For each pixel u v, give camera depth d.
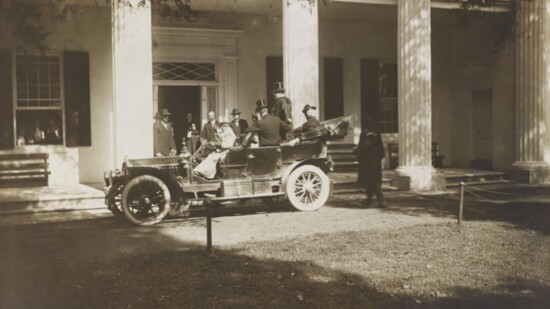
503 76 15.80
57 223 9.02
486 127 16.66
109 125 13.79
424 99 12.89
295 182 9.98
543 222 8.40
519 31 14.53
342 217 9.36
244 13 15.27
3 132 12.69
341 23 16.47
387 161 17.06
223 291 5.09
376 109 16.88
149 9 10.12
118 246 7.18
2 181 12.27
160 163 9.16
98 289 5.17
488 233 7.48
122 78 9.98
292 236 7.57
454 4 13.80
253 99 15.55
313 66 11.79
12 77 12.73
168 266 5.99
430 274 5.54
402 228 7.95
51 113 13.50
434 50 17.66
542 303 4.66
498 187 13.46
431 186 12.83
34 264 6.12
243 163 9.55
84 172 13.55
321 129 10.10
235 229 8.39
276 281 5.38
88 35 13.52
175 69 14.80
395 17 16.22
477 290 5.03
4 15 7.26
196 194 9.34
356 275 5.52
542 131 14.38
